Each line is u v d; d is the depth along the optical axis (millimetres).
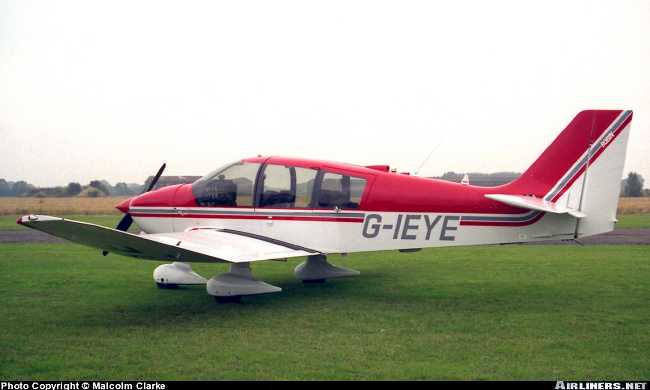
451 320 6586
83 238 6633
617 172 7352
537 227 7625
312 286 9109
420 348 5449
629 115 7312
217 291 7648
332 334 5992
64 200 73000
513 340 5715
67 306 7531
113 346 5590
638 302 7500
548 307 7250
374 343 5633
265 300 7930
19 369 4906
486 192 7785
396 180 8102
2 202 63406
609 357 5141
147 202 9367
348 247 8211
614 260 11625
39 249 14258
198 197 8984
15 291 8602
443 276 9938
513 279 9484
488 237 7758
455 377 4629
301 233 8383
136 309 7348
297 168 8500
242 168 8828
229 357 5191
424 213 7941
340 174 8297
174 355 5270
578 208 7449
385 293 8383
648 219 26422
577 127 7473
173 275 8570
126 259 12320
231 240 8016
